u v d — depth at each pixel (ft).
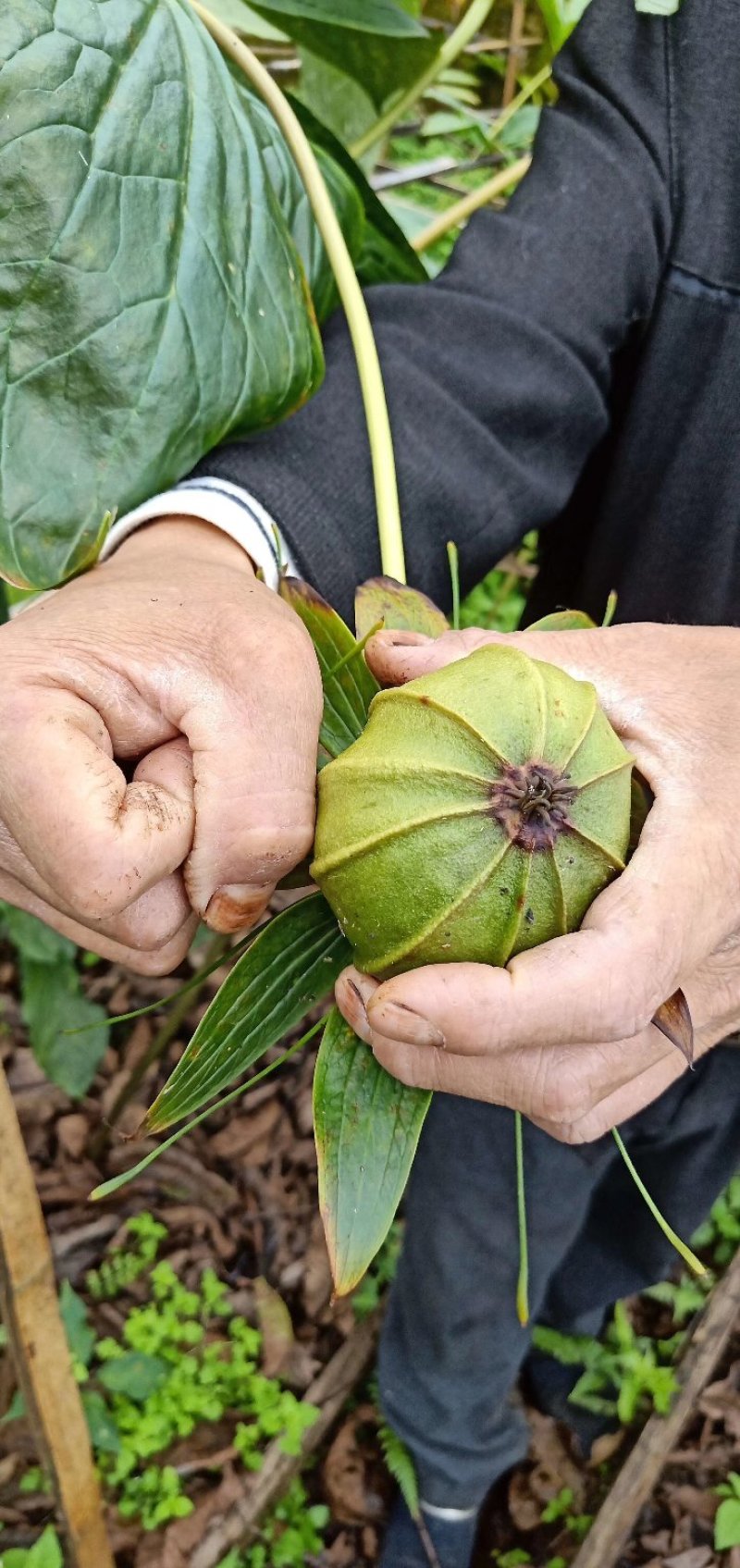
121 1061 3.38
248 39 2.76
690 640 1.49
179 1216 3.24
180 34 1.65
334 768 1.32
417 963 1.30
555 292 1.84
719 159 1.79
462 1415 2.76
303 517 1.66
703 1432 3.20
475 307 1.83
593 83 1.86
